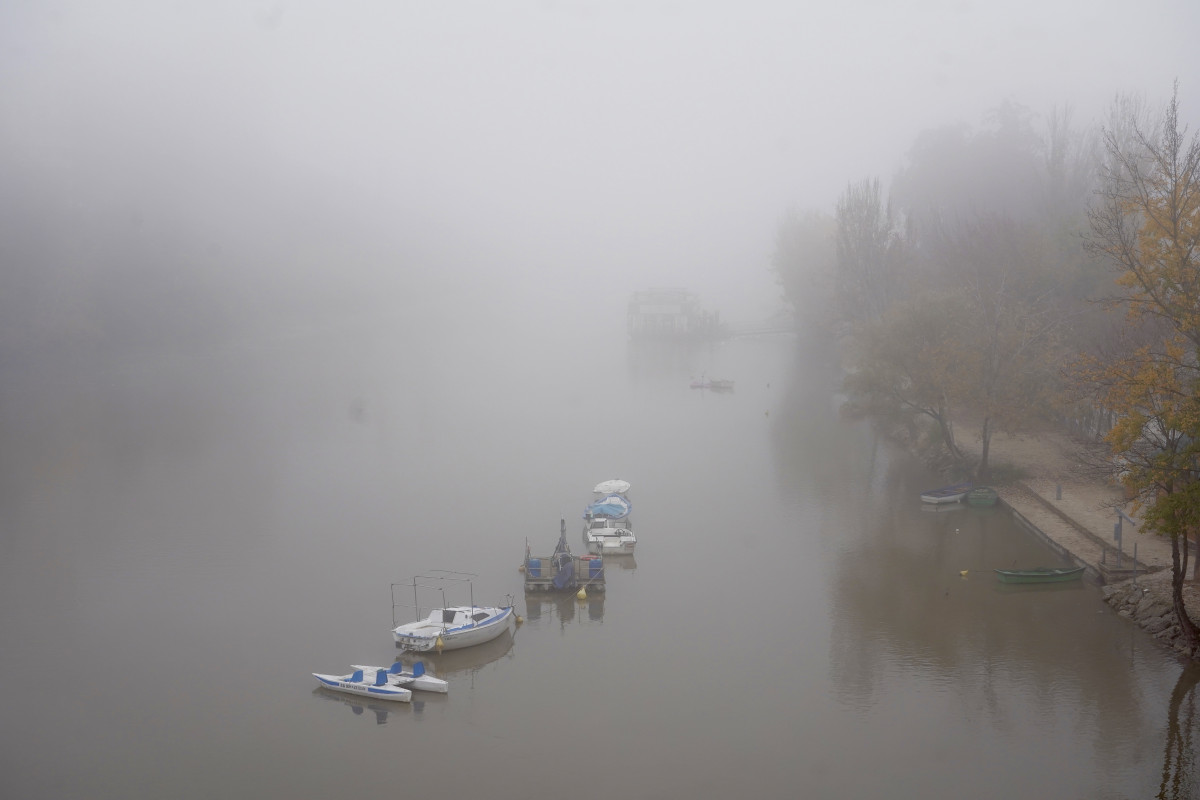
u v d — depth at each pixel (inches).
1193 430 1514.5
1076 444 2957.7
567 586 2065.7
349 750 1443.2
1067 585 2003.0
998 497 2598.4
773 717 1520.7
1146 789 1301.7
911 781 1336.1
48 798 1328.7
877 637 1803.6
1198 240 1504.7
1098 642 1724.9
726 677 1663.4
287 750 1446.9
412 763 1405.0
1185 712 1482.5
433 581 2144.4
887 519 2544.3
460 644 1784.0
